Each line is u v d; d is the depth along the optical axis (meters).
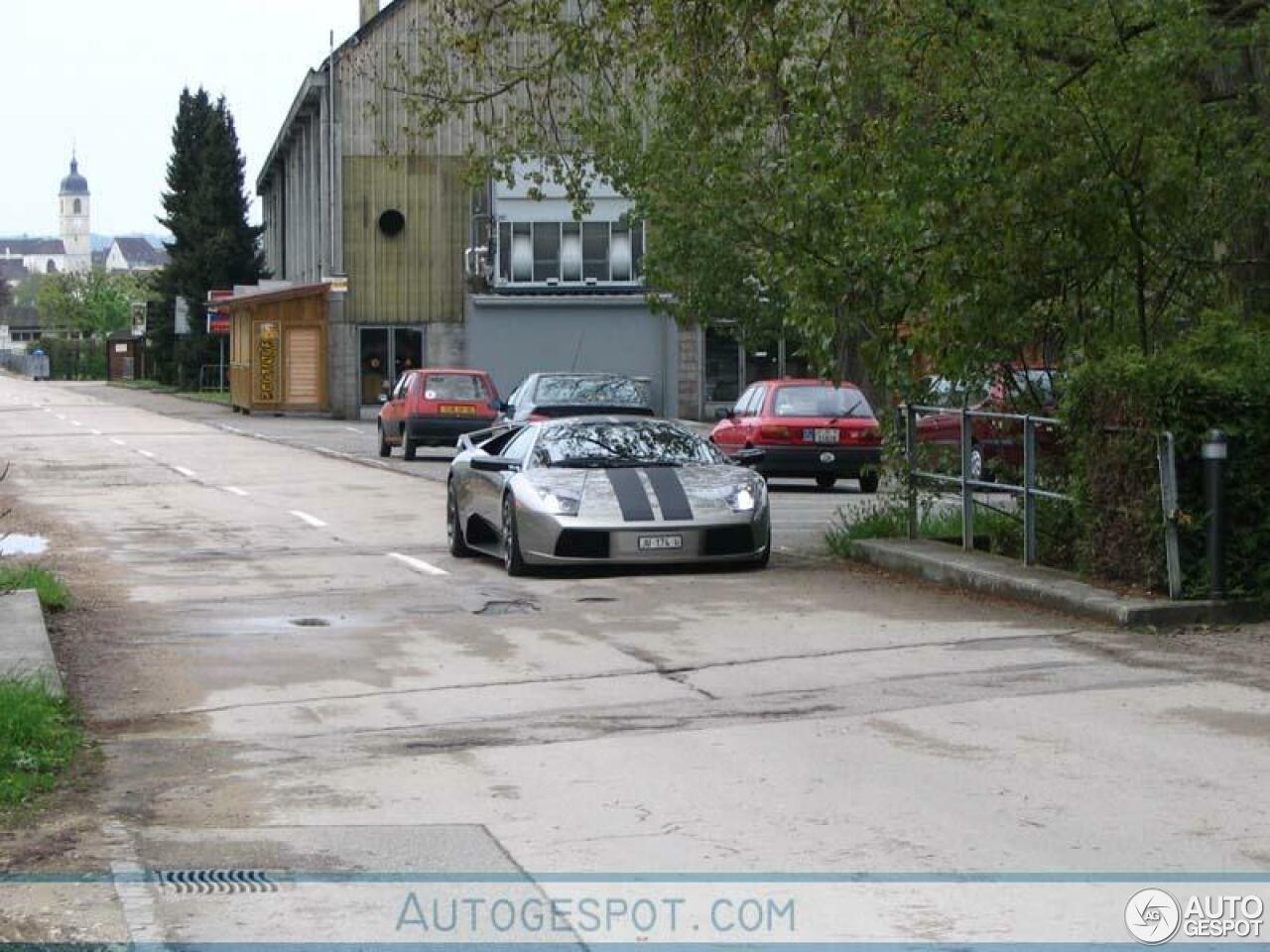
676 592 13.78
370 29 52.59
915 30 13.48
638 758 8.06
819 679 9.95
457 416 34.41
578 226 52.00
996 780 7.43
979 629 11.55
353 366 54.50
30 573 14.25
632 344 52.19
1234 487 11.51
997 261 13.44
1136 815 6.82
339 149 53.72
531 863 6.39
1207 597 11.52
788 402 25.91
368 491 26.55
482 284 52.72
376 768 8.00
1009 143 12.86
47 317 170.62
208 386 81.75
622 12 16.98
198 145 80.56
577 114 21.66
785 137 21.31
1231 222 13.61
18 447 39.56
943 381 15.37
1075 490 12.66
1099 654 10.47
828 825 6.79
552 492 14.89
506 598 13.71
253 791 7.59
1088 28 12.98
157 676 10.48
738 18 15.91
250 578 15.44
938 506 16.80
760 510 14.98
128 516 22.41
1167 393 11.52
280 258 79.00
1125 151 13.16
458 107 19.81
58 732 8.54
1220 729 8.33
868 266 14.13
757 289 29.58
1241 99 13.85
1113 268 13.97
